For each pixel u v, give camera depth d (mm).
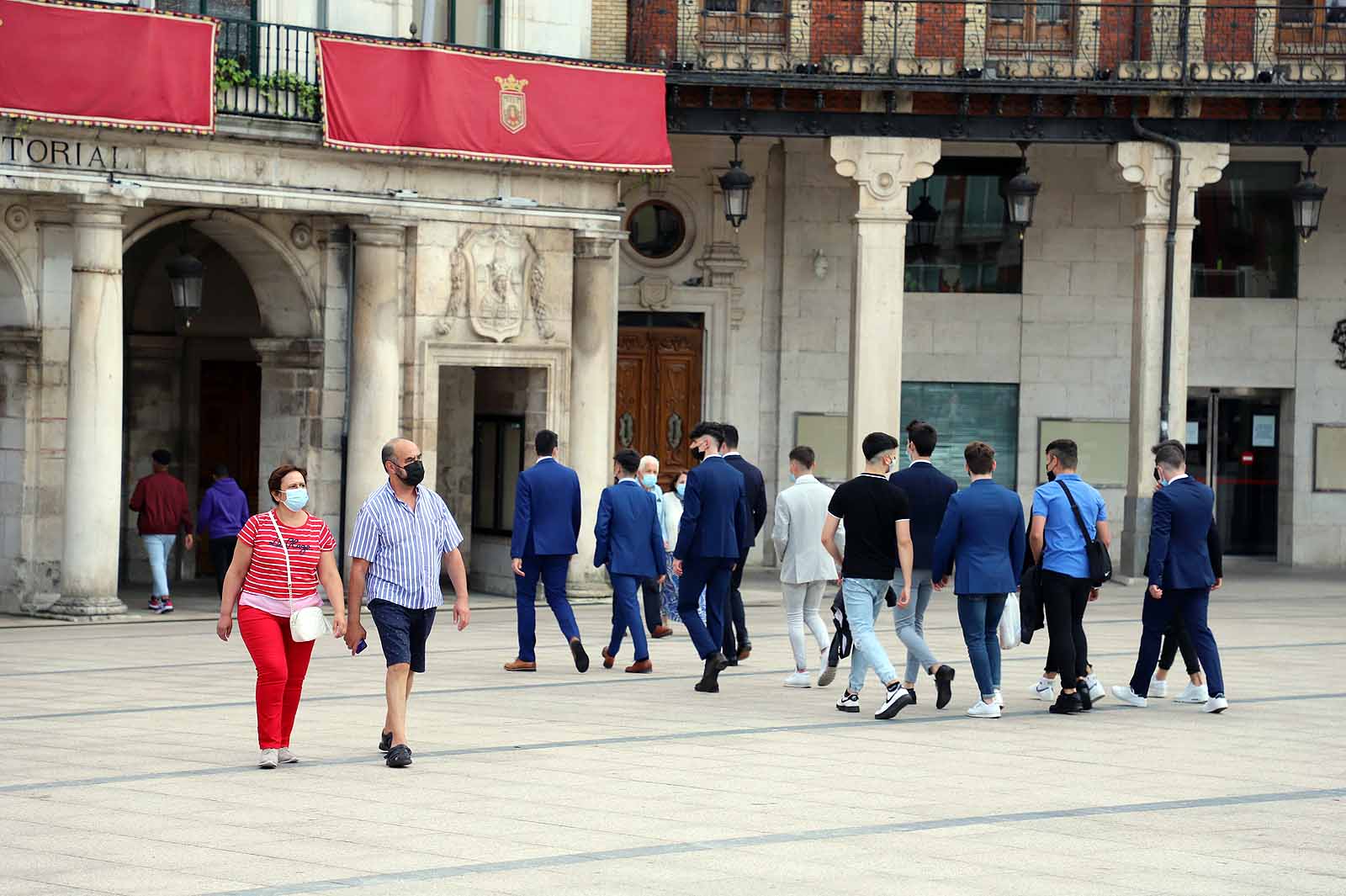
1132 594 35781
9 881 12008
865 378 36562
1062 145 42562
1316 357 43219
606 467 35406
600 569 35219
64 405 30203
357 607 16672
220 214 31641
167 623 29766
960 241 42750
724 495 21953
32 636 27453
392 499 16734
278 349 33312
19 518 30125
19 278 29781
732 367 41938
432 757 16906
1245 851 13219
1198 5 37500
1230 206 43219
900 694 19656
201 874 12211
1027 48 38375
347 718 19344
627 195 41375
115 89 28578
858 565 19938
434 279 33094
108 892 11727
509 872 12320
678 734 18469
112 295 29375
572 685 22438
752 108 36188
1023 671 24281
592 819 14102
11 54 27703
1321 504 43250
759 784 15688
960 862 12750
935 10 37844
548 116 33469
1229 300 43125
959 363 42812
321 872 12297
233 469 37594
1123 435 43094
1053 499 20438
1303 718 19969
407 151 31844
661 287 41500
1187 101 36750
